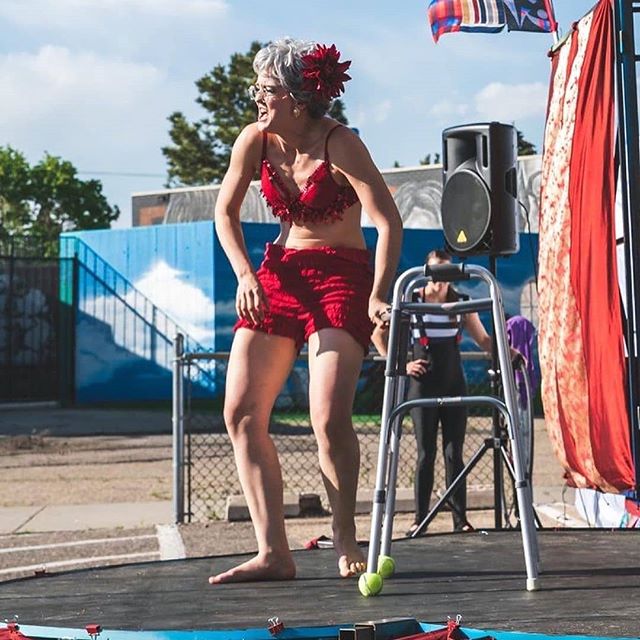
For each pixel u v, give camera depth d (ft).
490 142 26.43
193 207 161.17
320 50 17.63
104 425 83.20
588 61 27.68
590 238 27.50
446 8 31.96
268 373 18.25
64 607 16.63
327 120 18.02
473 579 18.02
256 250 97.35
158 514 41.11
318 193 17.92
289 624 15.03
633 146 25.04
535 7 31.68
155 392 106.22
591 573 18.37
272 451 18.40
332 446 17.88
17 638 14.66
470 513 39.45
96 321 109.29
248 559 20.38
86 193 252.21
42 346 109.91
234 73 261.03
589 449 28.60
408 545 21.63
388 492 18.28
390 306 17.56
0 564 32.01
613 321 26.37
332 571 18.92
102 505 43.45
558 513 37.83
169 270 105.09
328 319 17.85
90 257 109.91
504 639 13.85
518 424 17.13
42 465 57.31
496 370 27.14
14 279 109.50
